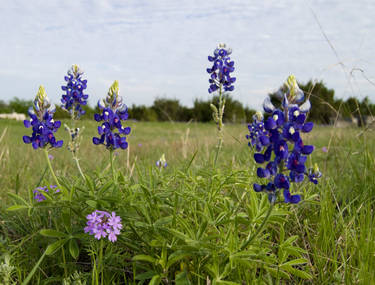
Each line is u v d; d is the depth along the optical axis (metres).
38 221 0.48
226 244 0.35
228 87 0.58
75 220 0.46
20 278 0.33
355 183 0.60
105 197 0.38
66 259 0.39
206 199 0.44
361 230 0.41
